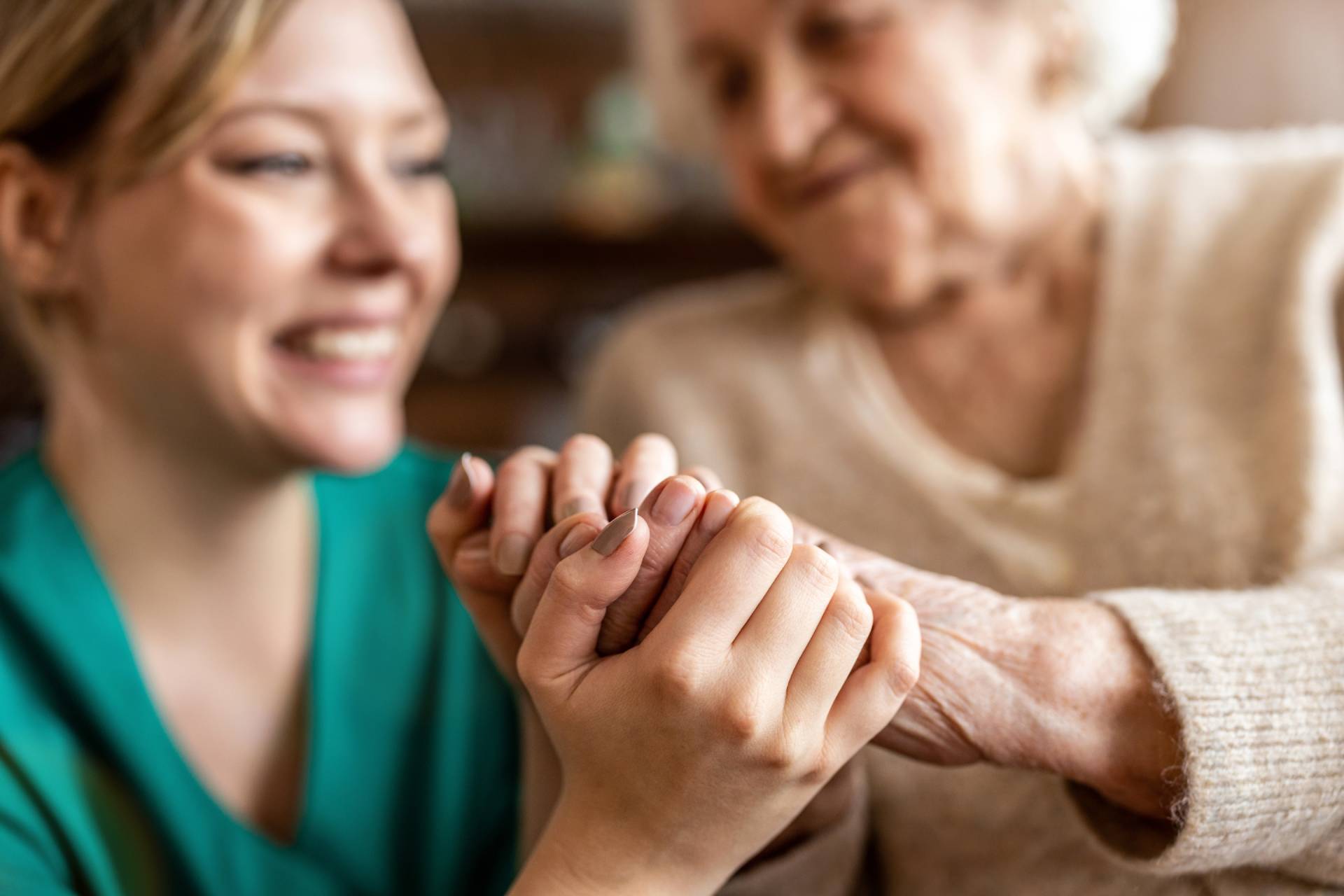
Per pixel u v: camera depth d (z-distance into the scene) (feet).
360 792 2.62
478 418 6.60
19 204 2.40
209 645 2.57
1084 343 2.69
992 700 2.06
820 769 1.94
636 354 3.09
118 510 2.51
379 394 2.50
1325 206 2.51
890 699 1.96
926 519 2.65
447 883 2.66
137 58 2.26
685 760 1.91
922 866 2.43
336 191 2.39
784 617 1.89
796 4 2.59
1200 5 4.40
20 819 2.38
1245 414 2.45
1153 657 2.03
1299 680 2.01
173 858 2.47
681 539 1.96
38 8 2.31
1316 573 2.18
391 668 2.70
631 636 2.00
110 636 2.49
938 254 2.68
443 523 2.18
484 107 6.22
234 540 2.53
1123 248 2.64
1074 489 2.53
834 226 2.70
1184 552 2.40
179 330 2.36
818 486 2.76
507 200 6.33
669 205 6.39
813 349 2.87
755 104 2.71
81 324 2.45
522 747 2.65
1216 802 1.95
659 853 1.97
